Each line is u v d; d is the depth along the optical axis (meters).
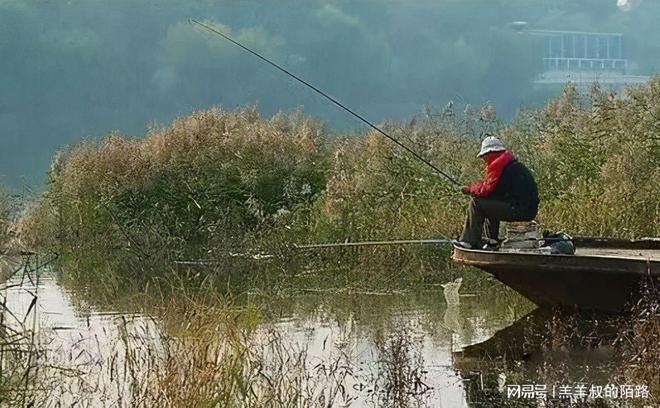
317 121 24.30
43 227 22.81
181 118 24.38
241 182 22.12
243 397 9.90
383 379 11.23
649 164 18.14
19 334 10.67
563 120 20.44
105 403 10.23
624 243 15.29
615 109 19.59
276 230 20.30
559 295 13.44
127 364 11.25
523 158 19.72
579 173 19.05
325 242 19.27
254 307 14.19
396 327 13.89
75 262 20.64
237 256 19.66
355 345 12.89
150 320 13.99
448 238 17.88
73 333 13.56
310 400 10.28
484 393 10.80
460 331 13.69
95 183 23.31
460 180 19.56
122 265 20.27
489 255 13.52
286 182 21.97
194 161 22.52
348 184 19.91
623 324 12.82
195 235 21.61
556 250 13.89
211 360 10.51
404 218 18.91
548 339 12.82
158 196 22.75
